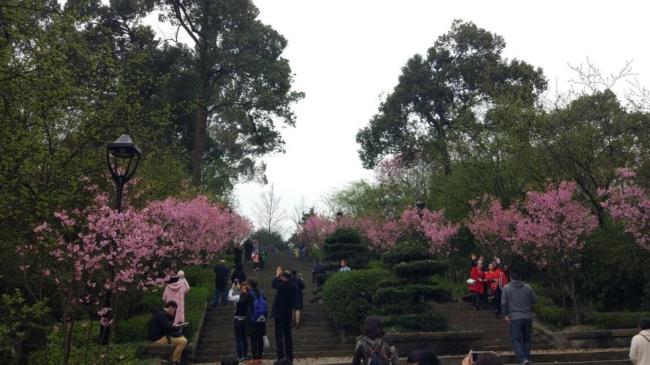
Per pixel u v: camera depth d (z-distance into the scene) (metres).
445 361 13.09
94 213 11.23
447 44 40.09
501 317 18.72
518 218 20.95
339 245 24.48
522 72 37.31
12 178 10.73
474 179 26.83
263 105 33.94
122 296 13.27
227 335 17.16
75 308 9.93
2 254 11.01
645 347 8.71
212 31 33.97
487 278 19.69
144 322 15.42
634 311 18.47
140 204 16.91
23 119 11.16
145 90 30.34
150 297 17.97
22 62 11.28
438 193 31.48
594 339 15.74
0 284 11.45
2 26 11.31
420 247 16.52
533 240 18.48
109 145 11.15
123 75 17.56
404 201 36.09
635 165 19.31
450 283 25.09
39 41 11.43
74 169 12.32
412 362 5.12
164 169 22.64
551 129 21.47
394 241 29.69
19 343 10.23
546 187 20.22
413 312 15.14
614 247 18.89
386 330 14.77
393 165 38.53
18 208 10.97
